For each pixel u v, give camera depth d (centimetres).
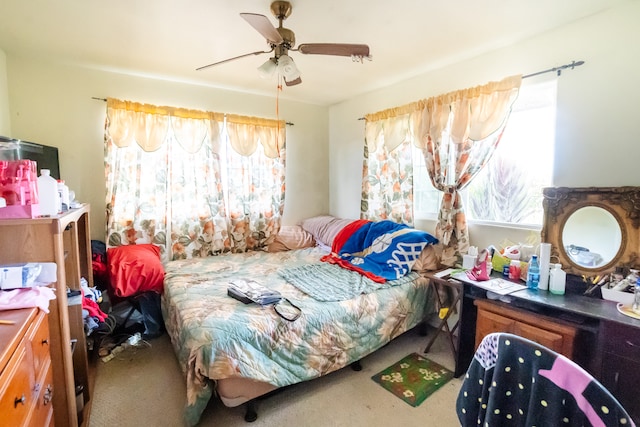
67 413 141
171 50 242
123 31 212
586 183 199
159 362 230
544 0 177
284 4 177
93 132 284
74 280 176
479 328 203
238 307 196
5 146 176
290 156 394
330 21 199
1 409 79
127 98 295
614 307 166
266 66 191
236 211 348
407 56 255
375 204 346
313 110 407
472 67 258
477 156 248
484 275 213
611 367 152
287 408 184
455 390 202
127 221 294
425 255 274
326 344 197
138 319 281
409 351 249
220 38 222
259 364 171
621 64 183
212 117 328
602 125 191
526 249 225
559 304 171
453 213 264
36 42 229
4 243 126
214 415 177
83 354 180
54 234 132
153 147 298
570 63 203
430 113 279
